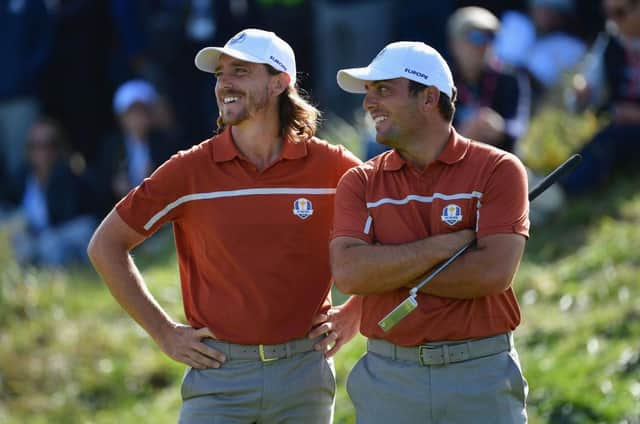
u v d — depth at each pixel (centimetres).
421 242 1633
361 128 3812
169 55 4097
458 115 3244
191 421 1809
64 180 3875
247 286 1788
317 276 1817
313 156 1819
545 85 3734
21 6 4100
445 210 1655
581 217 3091
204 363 1797
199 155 1808
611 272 2783
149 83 4138
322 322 1825
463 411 1641
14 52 4106
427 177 1677
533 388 2405
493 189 1650
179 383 2875
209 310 1800
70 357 3033
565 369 2448
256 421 1812
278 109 1809
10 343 3097
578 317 2652
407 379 1655
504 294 1670
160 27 4103
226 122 1780
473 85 3238
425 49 1673
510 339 1681
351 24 4212
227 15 4081
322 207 1816
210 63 1814
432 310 1642
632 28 3191
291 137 1808
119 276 1814
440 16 4159
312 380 1816
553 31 3850
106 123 4250
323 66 4278
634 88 3195
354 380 1717
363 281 1648
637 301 2630
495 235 1631
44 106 4209
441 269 1625
